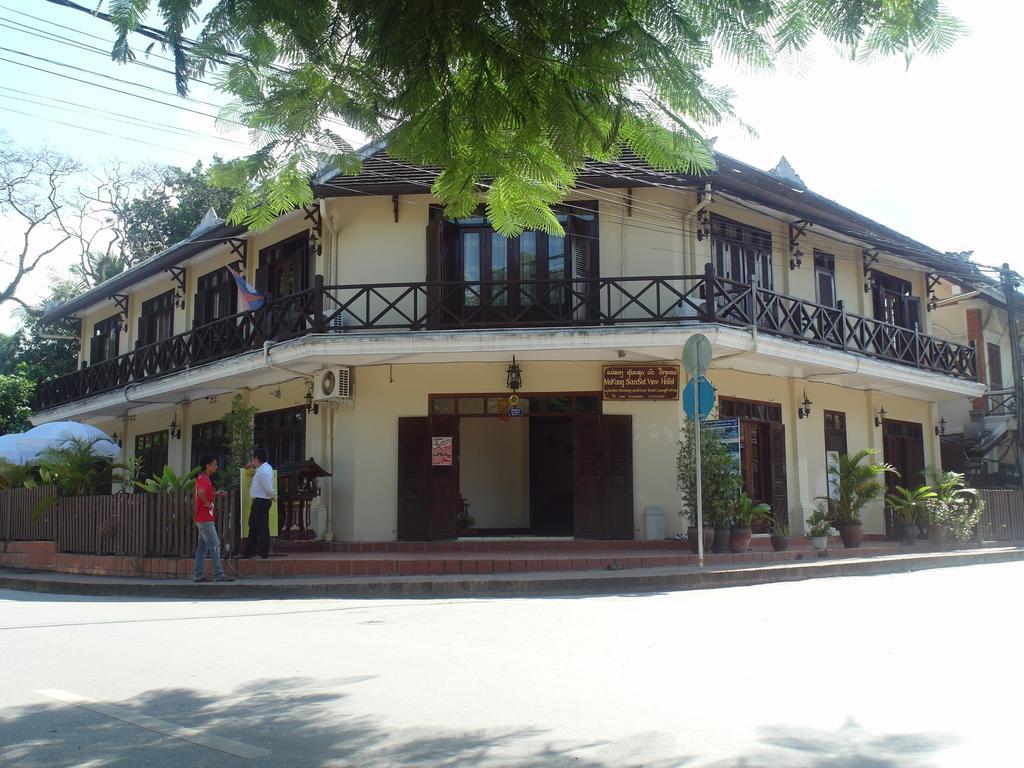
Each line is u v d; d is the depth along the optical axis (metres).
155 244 33.28
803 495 17.70
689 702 5.45
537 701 5.51
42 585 13.38
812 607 9.70
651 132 4.80
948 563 15.64
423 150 4.98
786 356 15.76
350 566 12.77
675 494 15.35
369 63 4.61
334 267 16.09
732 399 16.58
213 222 20.30
